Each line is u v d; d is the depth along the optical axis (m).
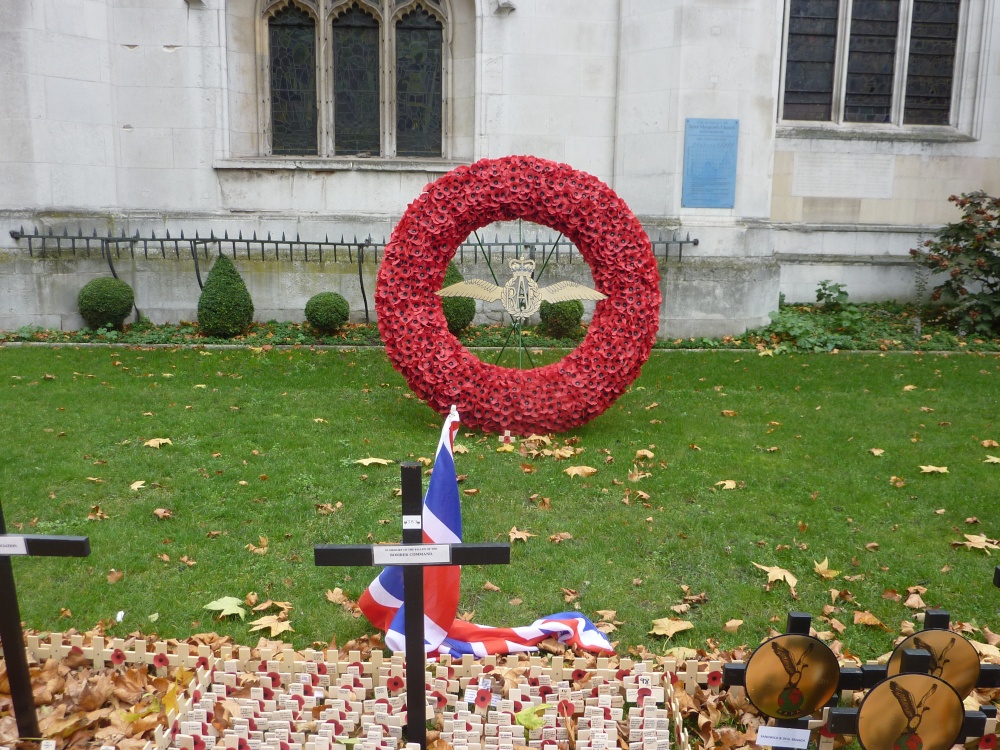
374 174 12.41
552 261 12.12
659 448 6.46
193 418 7.03
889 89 14.81
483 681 3.20
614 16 12.26
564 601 4.02
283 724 2.96
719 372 9.58
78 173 11.54
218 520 4.87
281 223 12.25
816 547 4.65
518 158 6.87
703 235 11.95
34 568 4.21
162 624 3.75
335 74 12.91
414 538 2.72
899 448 6.54
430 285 6.86
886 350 11.18
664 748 2.91
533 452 6.24
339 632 3.72
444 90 12.92
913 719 2.68
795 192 14.51
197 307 11.62
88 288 11.17
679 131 11.75
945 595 4.11
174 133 12.01
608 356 6.76
